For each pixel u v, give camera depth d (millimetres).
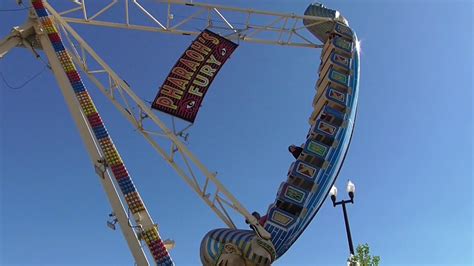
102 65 23484
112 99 23078
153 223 19719
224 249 18797
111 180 20891
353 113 23391
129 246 19438
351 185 22500
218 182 20859
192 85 21688
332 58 24938
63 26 24656
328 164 21531
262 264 18609
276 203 20688
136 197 20266
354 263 21500
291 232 20047
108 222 20094
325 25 27641
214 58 22578
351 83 24250
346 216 22078
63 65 23672
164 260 18938
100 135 21812
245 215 19906
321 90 24734
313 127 22375
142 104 22312
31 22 24844
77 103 22766
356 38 26562
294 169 21234
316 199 20938
